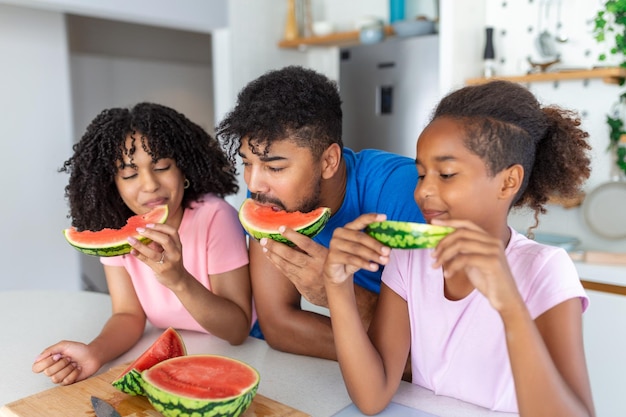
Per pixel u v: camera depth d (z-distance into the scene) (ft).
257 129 3.47
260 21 13.74
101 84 15.34
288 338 4.24
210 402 2.75
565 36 10.14
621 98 9.46
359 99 12.03
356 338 3.24
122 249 3.83
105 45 16.60
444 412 3.31
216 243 4.69
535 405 2.69
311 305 5.85
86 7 10.53
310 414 3.26
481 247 2.53
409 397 3.52
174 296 4.63
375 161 4.44
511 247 3.34
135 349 4.37
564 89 10.15
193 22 12.28
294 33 13.73
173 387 2.90
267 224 3.63
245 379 3.04
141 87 16.31
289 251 3.56
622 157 9.46
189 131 4.52
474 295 3.36
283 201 3.67
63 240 13.03
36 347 4.38
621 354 6.28
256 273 4.46
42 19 12.23
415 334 3.62
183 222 4.79
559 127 3.30
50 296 5.79
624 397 6.22
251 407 3.09
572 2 10.02
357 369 3.22
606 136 9.75
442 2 9.90
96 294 5.86
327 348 4.10
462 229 2.59
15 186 12.21
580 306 3.13
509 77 9.95
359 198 4.33
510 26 10.71
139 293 4.68
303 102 3.54
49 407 3.12
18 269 12.43
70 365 3.70
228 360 3.28
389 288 3.70
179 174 4.45
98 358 3.85
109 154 4.20
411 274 3.61
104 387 3.36
